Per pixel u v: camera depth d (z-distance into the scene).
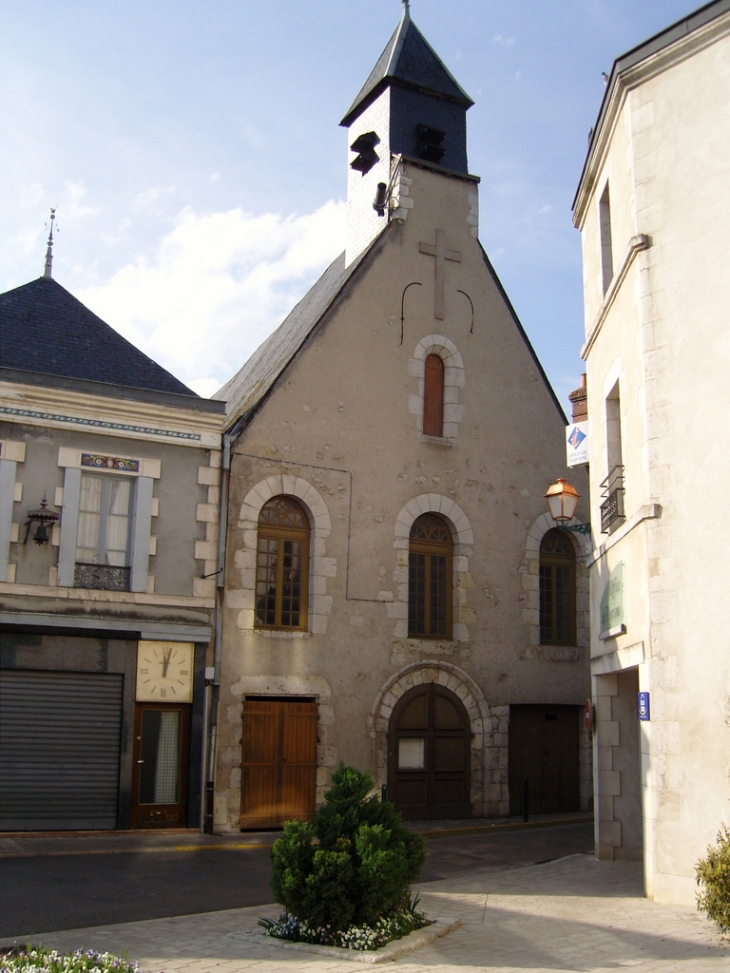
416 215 18.69
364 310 17.72
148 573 15.02
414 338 18.14
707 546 9.71
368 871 7.94
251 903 9.81
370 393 17.48
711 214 10.20
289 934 7.98
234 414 17.91
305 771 15.83
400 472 17.52
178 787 14.88
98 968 6.19
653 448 10.35
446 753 17.17
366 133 19.75
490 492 18.39
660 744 9.86
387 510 17.27
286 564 16.44
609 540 12.07
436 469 17.91
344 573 16.64
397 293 18.14
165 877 11.21
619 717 12.66
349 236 20.41
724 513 9.59
